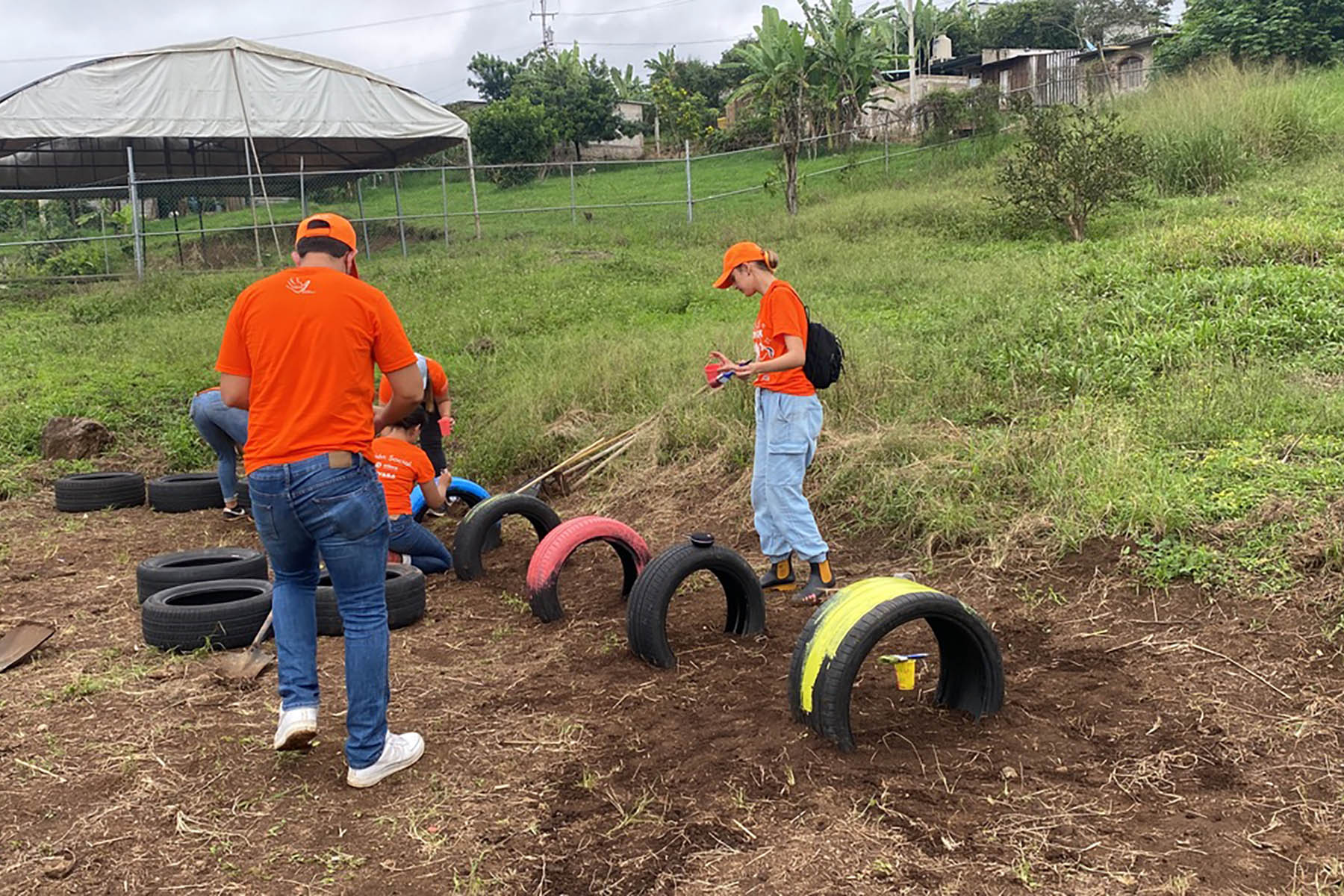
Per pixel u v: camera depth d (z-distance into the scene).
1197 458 6.45
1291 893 3.07
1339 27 26.02
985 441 7.36
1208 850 3.30
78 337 14.58
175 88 20.86
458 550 6.78
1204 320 8.92
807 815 3.56
